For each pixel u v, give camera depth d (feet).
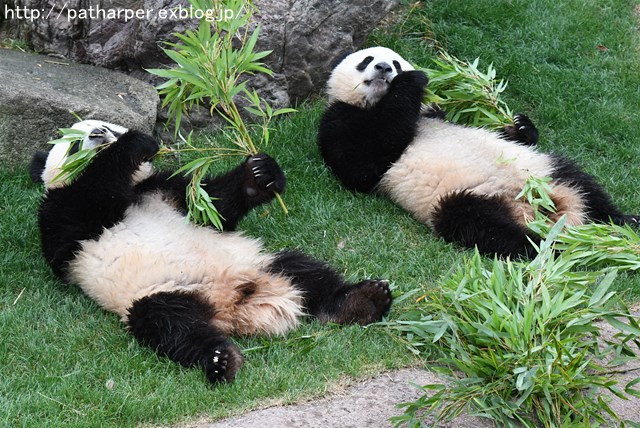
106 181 32.30
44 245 33.17
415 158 39.55
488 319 28.71
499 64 51.52
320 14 46.32
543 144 46.42
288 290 31.65
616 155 45.88
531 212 37.83
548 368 26.58
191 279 30.91
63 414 27.02
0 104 39.29
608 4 58.29
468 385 27.73
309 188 41.14
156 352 29.50
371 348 30.19
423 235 38.52
